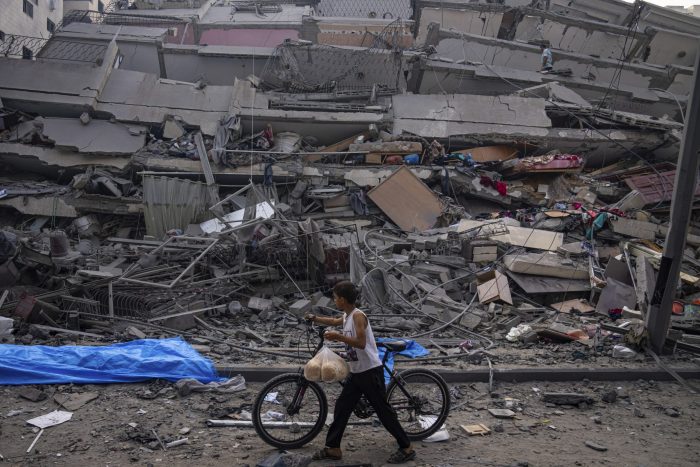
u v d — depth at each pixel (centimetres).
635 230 1541
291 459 477
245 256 1172
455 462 509
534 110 1950
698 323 1092
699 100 852
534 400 703
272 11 2802
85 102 1764
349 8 2833
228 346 861
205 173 1653
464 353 870
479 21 2597
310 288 1199
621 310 1188
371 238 1496
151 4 2866
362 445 539
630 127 1961
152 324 938
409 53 2105
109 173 1667
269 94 1930
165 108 1823
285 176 1691
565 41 2612
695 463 532
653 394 741
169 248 1166
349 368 488
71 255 1173
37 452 504
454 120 1925
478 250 1366
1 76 1795
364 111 1912
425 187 1680
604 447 558
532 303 1252
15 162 1712
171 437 541
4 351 686
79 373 671
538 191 1789
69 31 2280
